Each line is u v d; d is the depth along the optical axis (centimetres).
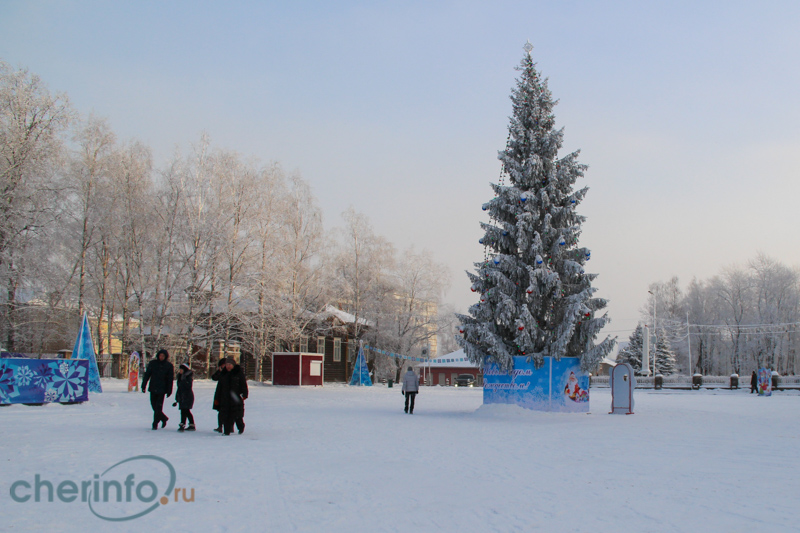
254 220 4719
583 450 1312
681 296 10088
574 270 2502
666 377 6588
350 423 1891
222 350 5078
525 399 2475
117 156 4375
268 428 1689
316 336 5738
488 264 2589
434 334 6450
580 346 2525
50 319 4409
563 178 2581
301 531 625
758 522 672
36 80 4000
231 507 725
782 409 2872
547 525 659
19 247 3812
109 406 2389
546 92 2688
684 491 852
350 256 6269
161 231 4456
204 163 4656
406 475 966
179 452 1152
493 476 970
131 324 5197
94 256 4475
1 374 2253
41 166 3875
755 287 8175
